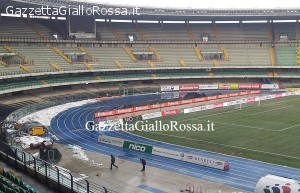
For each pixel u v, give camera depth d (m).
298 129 43.97
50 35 78.88
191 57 88.12
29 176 22.97
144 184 27.16
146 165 31.84
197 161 31.94
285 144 37.34
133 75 82.81
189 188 26.00
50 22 82.75
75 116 55.44
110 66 79.69
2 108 53.88
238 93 74.50
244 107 61.09
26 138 38.38
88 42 82.62
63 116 55.25
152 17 88.81
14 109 54.50
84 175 29.00
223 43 91.94
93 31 83.56
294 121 48.72
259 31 94.44
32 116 53.56
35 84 66.94
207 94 75.69
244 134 42.19
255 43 91.94
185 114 56.06
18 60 68.81
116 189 26.06
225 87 83.69
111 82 82.19
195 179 28.17
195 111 58.38
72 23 80.94
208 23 96.00
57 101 66.06
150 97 74.44
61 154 35.22
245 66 87.00
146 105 61.31
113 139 38.88
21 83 65.38
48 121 51.34
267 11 87.12
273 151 35.00
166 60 86.25
